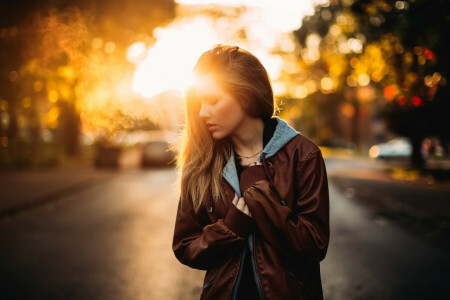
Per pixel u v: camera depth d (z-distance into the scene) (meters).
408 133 23.48
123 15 15.61
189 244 1.63
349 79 20.73
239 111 1.58
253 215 1.51
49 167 25.62
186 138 1.74
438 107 16.80
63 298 4.76
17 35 12.31
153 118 17.91
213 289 1.59
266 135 1.65
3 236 7.98
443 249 6.87
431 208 10.32
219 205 1.62
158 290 5.05
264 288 1.52
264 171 1.58
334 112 46.28
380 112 23.36
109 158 26.23
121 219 9.74
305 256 1.50
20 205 11.01
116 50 16.17
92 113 16.92
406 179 18.53
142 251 6.86
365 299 4.67
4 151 25.77
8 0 11.74
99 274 5.65
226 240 1.52
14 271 5.78
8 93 15.07
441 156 31.67
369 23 14.24
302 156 1.57
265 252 1.54
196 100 1.68
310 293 1.57
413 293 4.85
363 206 11.68
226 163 1.67
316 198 1.53
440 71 12.48
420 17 11.23
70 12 13.01
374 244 7.25
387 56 14.95
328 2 20.02
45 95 16.64
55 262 6.23
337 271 5.72
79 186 16.33
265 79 1.61
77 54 13.62
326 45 22.61
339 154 51.16
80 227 8.84
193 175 1.66
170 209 11.19
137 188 16.23
